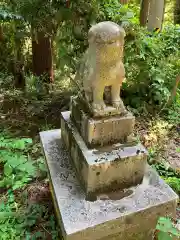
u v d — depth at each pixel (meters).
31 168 2.94
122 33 1.86
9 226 2.42
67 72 4.06
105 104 2.16
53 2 3.45
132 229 2.16
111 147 2.19
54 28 3.66
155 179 2.35
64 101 4.26
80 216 2.02
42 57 4.72
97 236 2.03
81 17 3.36
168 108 4.09
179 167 3.15
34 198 2.71
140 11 4.47
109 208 2.09
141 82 4.06
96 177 2.09
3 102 4.27
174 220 2.37
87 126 2.12
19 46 5.08
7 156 3.05
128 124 2.18
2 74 4.90
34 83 4.61
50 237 2.36
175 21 6.34
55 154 2.60
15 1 3.71
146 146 3.42
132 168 2.18
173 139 3.63
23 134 3.62
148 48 3.75
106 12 3.41
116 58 1.91
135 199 2.16
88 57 2.05
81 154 2.15
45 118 3.91
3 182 2.81
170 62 4.05
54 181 2.31
